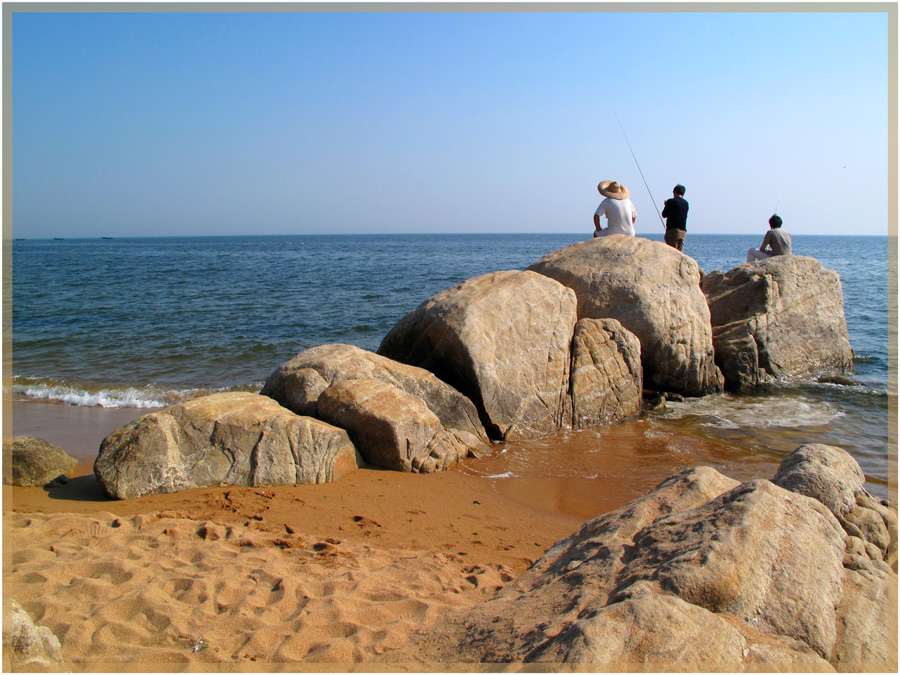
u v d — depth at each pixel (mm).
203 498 5441
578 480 6457
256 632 3283
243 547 4426
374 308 21469
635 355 9062
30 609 3467
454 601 3643
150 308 21016
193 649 3133
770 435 8070
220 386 11062
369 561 4285
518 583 3205
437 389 7539
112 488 5477
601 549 3027
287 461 5898
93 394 10492
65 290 27375
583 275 10094
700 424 8578
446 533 5023
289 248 104875
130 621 3389
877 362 12789
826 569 2656
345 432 6383
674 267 10172
